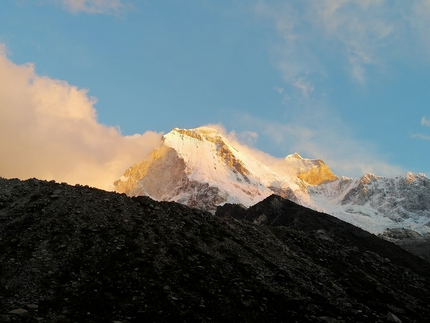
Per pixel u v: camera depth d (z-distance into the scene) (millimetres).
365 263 67375
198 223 53625
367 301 46812
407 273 70188
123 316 30812
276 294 40188
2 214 42219
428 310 50469
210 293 37281
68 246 39125
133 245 42250
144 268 38656
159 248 43312
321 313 38875
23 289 31734
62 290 32625
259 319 35062
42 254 36875
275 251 54969
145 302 33250
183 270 40156
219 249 47719
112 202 51531
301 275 47969
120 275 36438
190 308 34000
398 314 45688
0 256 35156
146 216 50750
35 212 44031
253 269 44750
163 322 31047
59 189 51000
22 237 38938
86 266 36688
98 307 31203
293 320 36156
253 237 57219
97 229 43531
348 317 39719
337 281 51281
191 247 45719
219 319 33562
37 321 27906
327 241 73062
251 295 38875
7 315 27766
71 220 43906
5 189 48219
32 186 50500
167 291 35531
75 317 29344
